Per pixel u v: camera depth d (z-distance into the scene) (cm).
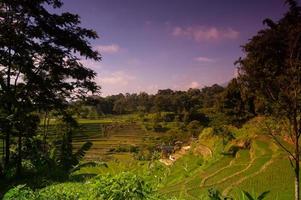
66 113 2555
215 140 4856
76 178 1917
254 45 1398
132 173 700
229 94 5753
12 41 2145
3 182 2000
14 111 2258
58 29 2281
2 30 2122
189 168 4003
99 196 666
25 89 2277
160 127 13475
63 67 2358
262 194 596
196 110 13800
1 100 2134
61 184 1636
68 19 2277
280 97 1355
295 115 1348
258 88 1415
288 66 1354
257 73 1399
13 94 2197
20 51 2175
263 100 1414
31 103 2292
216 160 3897
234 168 3338
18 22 2194
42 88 2256
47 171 2191
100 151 10319
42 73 2388
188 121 12775
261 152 3491
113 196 654
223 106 5778
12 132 2258
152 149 8369
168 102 17900
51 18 2242
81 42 2322
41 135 3030
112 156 8575
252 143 3822
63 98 2497
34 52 2275
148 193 680
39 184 1773
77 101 2572
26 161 2636
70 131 2653
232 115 5494
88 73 2417
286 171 2764
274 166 2939
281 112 1368
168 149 6694
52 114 2575
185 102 17638
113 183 668
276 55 1377
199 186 2903
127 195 654
